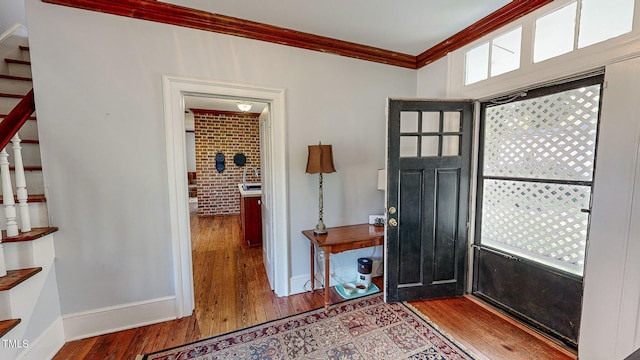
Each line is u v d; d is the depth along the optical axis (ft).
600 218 5.30
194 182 34.45
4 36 8.04
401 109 7.61
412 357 5.79
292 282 8.66
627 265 4.94
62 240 6.15
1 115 6.58
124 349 6.07
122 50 6.33
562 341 6.21
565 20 5.79
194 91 7.00
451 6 6.66
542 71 6.18
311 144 8.54
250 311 7.64
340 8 6.70
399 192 7.77
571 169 5.98
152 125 6.69
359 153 9.29
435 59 9.14
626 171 4.90
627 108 4.84
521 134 6.97
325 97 8.61
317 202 8.80
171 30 6.69
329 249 7.43
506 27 6.92
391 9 6.76
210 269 10.75
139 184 6.70
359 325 6.94
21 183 5.53
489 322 7.04
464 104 7.85
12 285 4.85
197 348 6.10
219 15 6.91
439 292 8.23
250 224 13.62
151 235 6.90
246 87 7.50
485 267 8.11
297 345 6.18
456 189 8.08
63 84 5.95
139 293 6.89
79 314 6.38
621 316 5.05
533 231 6.82
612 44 4.98
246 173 21.35
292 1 6.38
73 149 6.11
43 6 5.74
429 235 8.04
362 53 8.94
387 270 7.93
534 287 6.81
